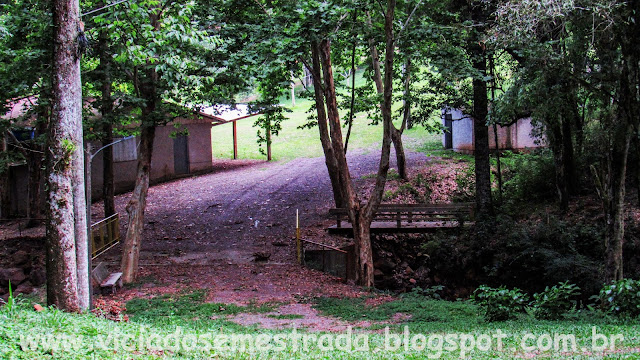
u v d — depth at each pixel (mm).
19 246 22688
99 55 17953
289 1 17219
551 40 15797
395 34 17891
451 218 24078
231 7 19312
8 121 19109
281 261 20969
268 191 30859
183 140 35375
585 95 17969
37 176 25766
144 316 13234
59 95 11008
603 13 13594
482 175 23641
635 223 20250
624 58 13984
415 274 22078
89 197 11953
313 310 14750
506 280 20969
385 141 17938
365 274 18438
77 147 11266
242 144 45094
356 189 29812
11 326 7355
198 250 22438
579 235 20844
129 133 25156
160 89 18812
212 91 18906
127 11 14023
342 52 24406
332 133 18812
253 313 14258
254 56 16547
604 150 15352
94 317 10328
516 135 33812
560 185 23594
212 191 31312
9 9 16469
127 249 18125
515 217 24406
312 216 26516
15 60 16234
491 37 15547
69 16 11000
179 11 15156
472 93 25203
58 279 10961
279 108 23125
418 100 26219
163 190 31953
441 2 20312
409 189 29141
